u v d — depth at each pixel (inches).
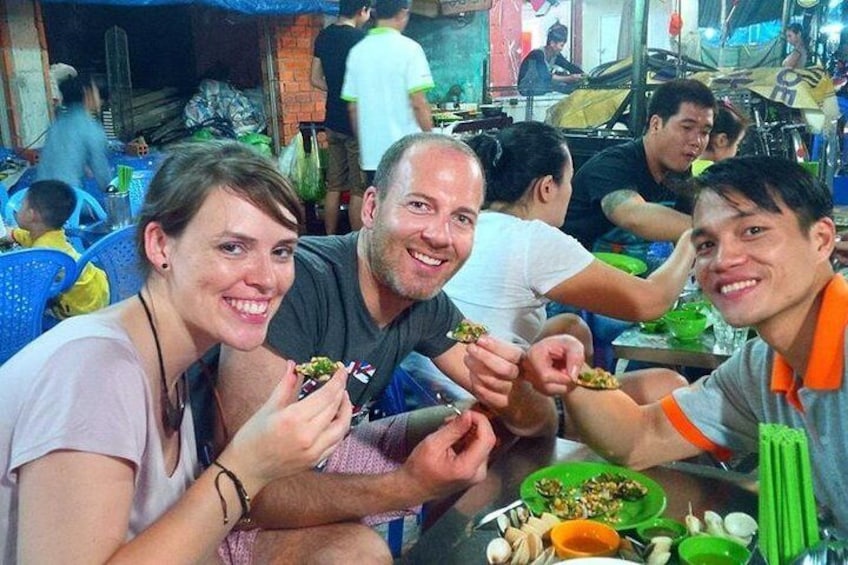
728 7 361.4
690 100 142.4
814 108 185.9
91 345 48.6
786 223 56.1
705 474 69.4
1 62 305.4
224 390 69.9
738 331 108.4
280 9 319.6
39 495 44.6
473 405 88.3
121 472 46.7
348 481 67.2
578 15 501.0
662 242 142.9
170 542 46.1
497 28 491.8
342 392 51.4
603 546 55.2
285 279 52.1
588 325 136.6
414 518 111.6
